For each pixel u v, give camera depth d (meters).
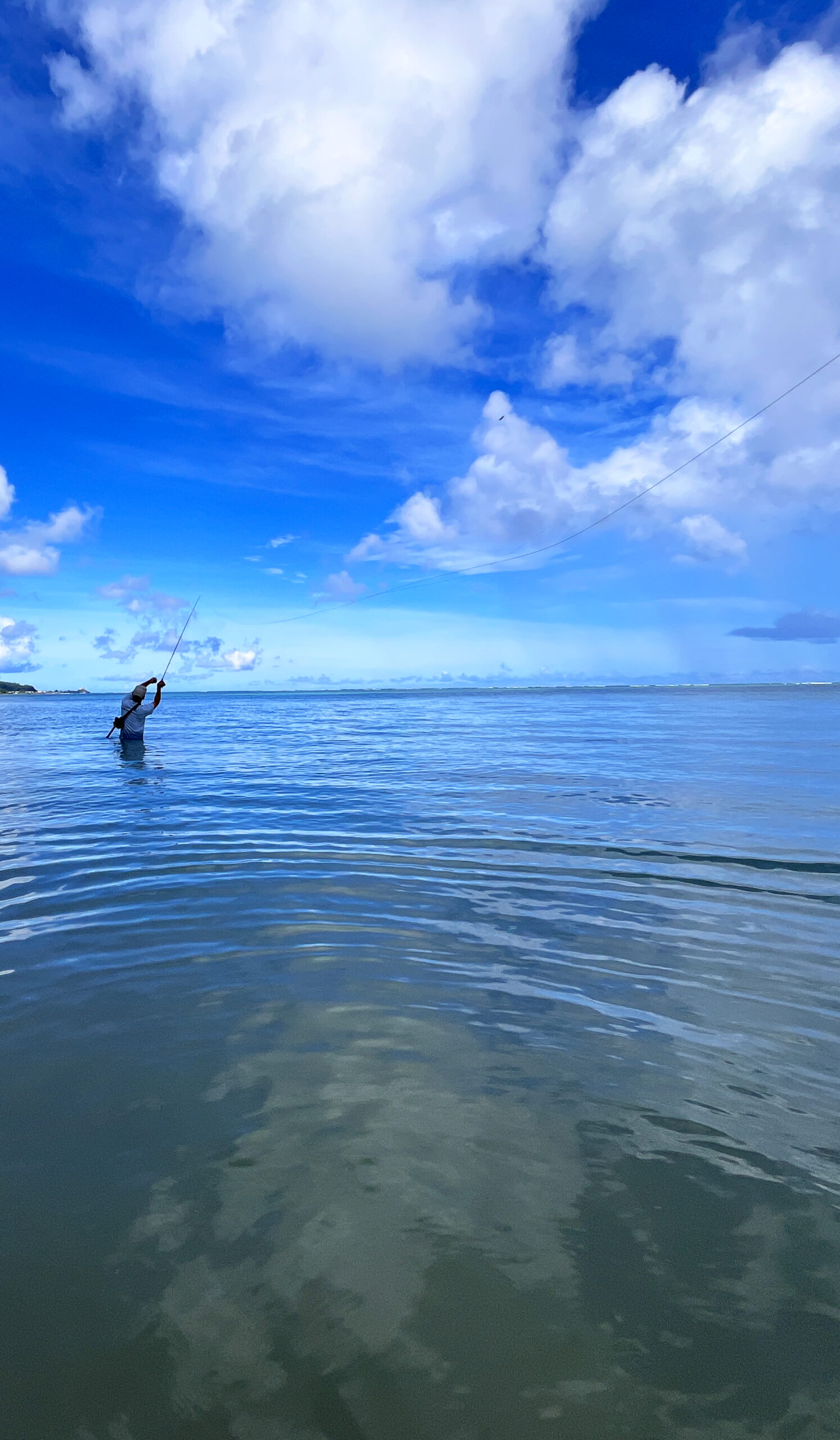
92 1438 1.53
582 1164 2.45
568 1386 1.65
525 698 87.31
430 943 4.64
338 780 12.31
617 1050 3.28
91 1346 1.75
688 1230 2.13
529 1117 2.73
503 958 4.39
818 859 6.69
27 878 6.15
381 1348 1.75
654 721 31.53
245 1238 2.09
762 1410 1.59
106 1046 3.30
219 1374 1.68
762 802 9.66
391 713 44.72
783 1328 1.80
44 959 4.38
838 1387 1.65
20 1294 1.90
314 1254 2.03
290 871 6.34
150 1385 1.66
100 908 5.36
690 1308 1.86
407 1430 1.54
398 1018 3.59
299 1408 1.59
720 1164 2.45
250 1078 3.02
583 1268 1.99
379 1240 2.09
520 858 6.79
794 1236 2.11
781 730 24.44
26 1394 1.64
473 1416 1.58
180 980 4.05
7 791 11.18
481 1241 2.08
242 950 4.53
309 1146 2.54
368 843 7.41
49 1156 2.49
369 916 5.17
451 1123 2.68
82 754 17.53
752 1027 3.51
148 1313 1.85
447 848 7.19
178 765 14.95
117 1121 2.70
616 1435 1.53
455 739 22.00
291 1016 3.60
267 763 15.27
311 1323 1.81
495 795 10.51
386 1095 2.88
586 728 26.73
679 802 9.74
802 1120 2.73
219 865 6.58
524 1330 1.79
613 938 4.73
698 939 4.71
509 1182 2.35
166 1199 2.26
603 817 8.69
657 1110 2.78
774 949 4.54
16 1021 3.56
